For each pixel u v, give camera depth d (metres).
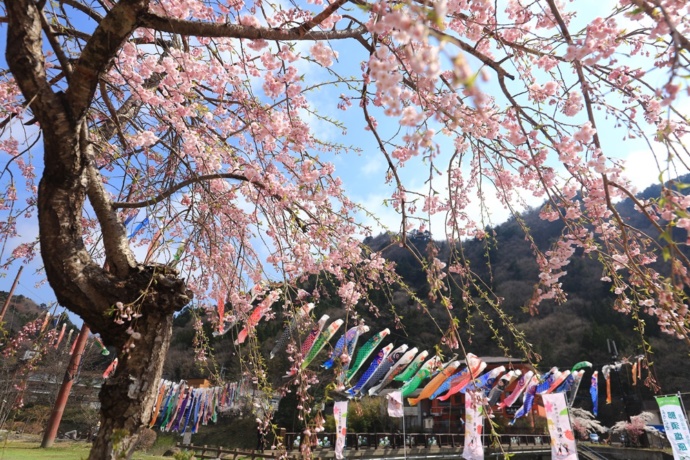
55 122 2.39
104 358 14.70
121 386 2.46
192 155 3.44
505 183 3.58
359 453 16.56
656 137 1.61
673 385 26.45
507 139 2.98
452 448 18.94
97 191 2.85
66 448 10.70
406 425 28.61
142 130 3.58
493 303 3.15
